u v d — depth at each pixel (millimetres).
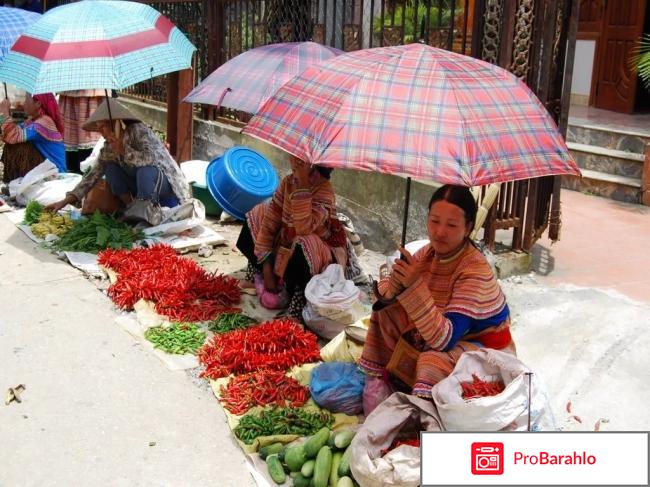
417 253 3455
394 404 3121
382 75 2977
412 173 2674
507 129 2857
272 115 3211
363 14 7074
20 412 3648
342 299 4305
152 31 5551
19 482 3133
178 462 3305
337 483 3025
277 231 4836
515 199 5426
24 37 5406
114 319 4719
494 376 3139
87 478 3176
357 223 6375
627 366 4195
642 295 5133
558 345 4434
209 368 4016
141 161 6148
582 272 5566
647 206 7570
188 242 6070
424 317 3100
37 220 6520
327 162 2781
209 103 4863
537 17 4961
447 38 5590
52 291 5148
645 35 9711
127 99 10820
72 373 4031
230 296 4934
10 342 4367
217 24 8375
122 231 5957
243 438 3422
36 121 7316
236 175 6195
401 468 2873
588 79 10609
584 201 7746
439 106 2814
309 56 4879
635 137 8203
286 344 4188
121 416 3645
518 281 5352
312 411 3650
